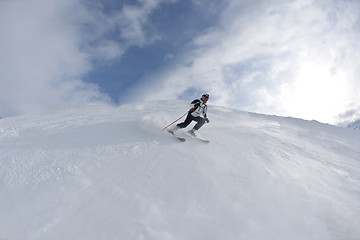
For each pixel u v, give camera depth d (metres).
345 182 4.20
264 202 3.35
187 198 3.30
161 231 2.66
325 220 3.08
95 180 3.54
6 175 3.60
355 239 2.78
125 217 2.84
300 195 3.58
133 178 3.65
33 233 2.58
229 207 3.18
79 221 2.78
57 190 3.28
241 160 4.52
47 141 4.98
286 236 2.77
